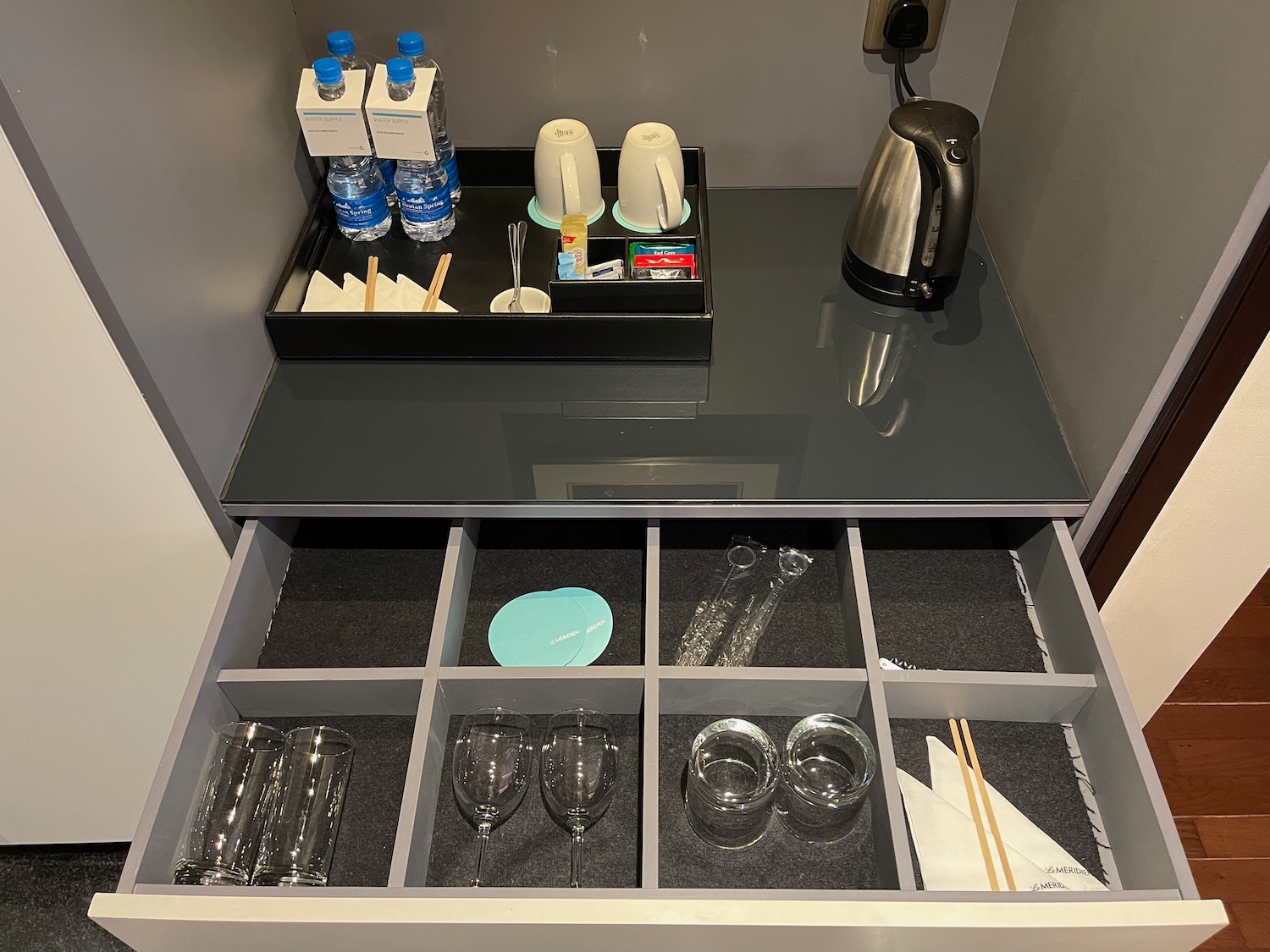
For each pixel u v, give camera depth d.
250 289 1.23
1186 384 0.99
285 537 1.33
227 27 1.15
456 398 1.28
